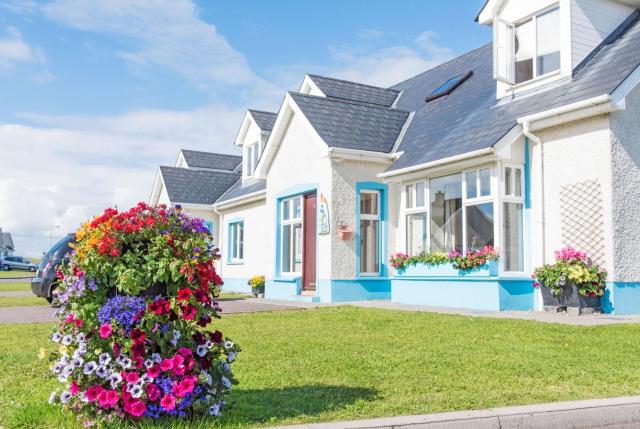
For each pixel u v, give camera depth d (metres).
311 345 7.79
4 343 8.20
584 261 11.17
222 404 4.54
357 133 16.05
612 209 10.98
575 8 13.02
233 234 24.25
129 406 4.12
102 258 4.45
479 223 12.72
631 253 11.16
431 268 13.59
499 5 14.59
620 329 8.77
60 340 4.40
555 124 11.90
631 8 13.88
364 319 10.41
